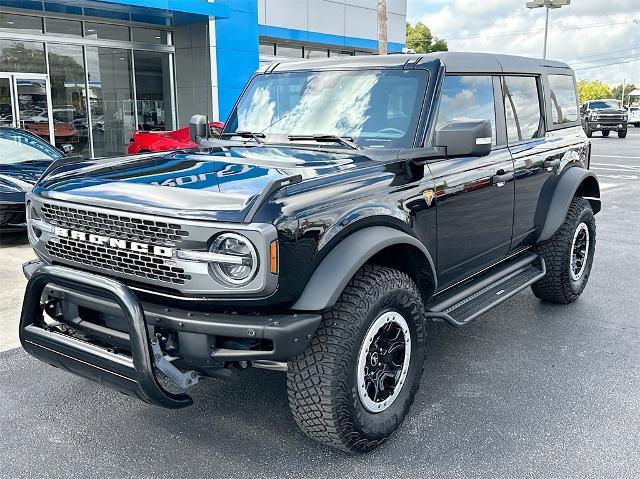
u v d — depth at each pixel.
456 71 4.22
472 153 3.55
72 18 16.14
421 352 3.59
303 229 2.89
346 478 3.12
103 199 3.04
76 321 3.25
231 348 2.92
